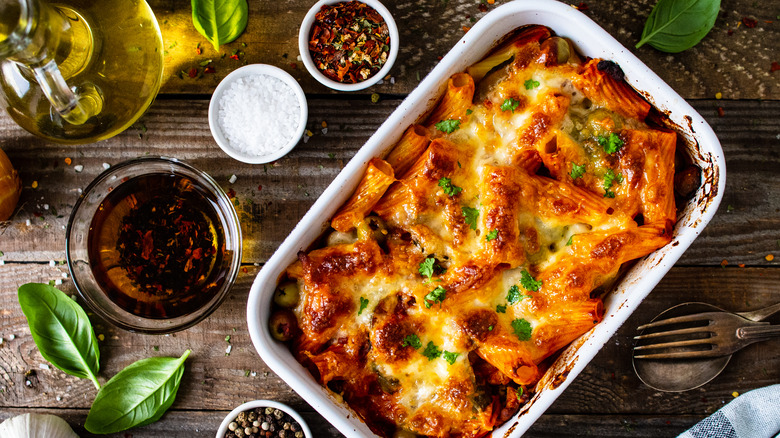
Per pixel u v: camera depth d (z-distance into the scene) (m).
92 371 0.54
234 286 0.55
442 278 0.47
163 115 0.55
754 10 0.54
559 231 0.48
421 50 0.54
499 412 0.49
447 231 0.47
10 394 0.56
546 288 0.47
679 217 0.50
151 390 0.54
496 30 0.48
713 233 0.55
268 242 0.55
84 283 0.55
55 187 0.56
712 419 0.53
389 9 0.54
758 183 0.55
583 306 0.47
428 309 0.47
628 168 0.47
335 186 0.47
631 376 0.55
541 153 0.47
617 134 0.48
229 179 0.55
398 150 0.48
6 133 0.56
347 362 0.47
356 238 0.48
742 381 0.55
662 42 0.52
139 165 0.55
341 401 0.48
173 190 0.55
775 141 0.54
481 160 0.48
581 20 0.47
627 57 0.47
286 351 0.48
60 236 0.56
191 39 0.55
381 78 0.52
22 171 0.56
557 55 0.48
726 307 0.55
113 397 0.53
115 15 0.50
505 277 0.48
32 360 0.56
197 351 0.55
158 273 0.55
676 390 0.54
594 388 0.55
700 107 0.54
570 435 0.55
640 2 0.54
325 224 0.48
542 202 0.47
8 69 0.49
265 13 0.55
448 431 0.48
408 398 0.48
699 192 0.49
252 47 0.55
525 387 0.49
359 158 0.47
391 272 0.47
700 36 0.51
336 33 0.53
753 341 0.53
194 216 0.55
